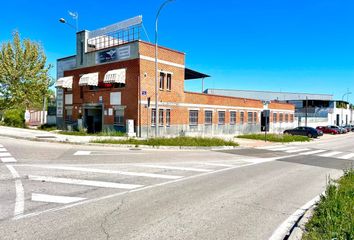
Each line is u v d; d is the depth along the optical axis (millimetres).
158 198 7730
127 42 28016
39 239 4961
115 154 15914
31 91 39250
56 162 12586
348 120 88062
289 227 5906
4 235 5090
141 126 26688
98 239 5035
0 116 40781
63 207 6676
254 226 5926
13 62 38594
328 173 12930
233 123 39656
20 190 7980
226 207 7156
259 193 8734
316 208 6785
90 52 31344
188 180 10172
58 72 37250
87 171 10875
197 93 33312
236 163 15047
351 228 5125
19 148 16531
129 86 27375
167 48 29328
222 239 5242
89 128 32000
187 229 5633
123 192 8180
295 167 14516
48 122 40656
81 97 32344
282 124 53969
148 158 15062
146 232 5406
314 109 75188
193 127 32844
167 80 29781
